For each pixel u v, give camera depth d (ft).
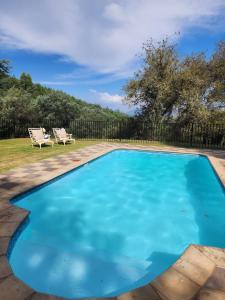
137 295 8.28
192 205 20.92
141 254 13.39
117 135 60.34
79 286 10.53
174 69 65.21
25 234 14.26
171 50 64.18
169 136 56.65
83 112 91.35
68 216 18.01
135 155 41.24
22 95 73.36
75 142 49.34
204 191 24.62
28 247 13.38
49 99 84.23
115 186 25.50
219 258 10.42
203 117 55.77
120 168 33.24
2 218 13.85
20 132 62.44
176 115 64.34
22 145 42.22
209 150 43.34
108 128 60.44
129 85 66.44
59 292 10.14
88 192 23.35
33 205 19.31
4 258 10.13
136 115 67.87
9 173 23.49
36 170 24.98
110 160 37.78
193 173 31.42
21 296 8.12
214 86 60.08
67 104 86.89
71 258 12.60
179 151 41.27
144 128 59.00
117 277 11.24
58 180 23.80
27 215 14.49
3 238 11.76
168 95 62.69
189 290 8.52
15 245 12.61
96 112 92.99
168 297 8.19
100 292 10.24
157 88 63.05
